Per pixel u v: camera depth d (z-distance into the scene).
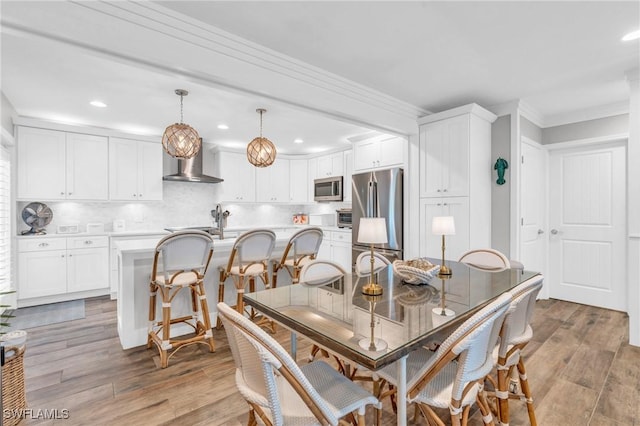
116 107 3.57
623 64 2.68
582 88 3.20
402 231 3.99
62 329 3.21
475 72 2.83
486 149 3.62
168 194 5.38
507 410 1.57
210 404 1.97
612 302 3.77
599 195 3.86
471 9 1.94
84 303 4.11
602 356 2.58
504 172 3.57
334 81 2.85
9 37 2.14
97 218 4.77
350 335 1.25
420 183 3.82
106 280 4.44
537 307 3.86
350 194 5.48
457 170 3.44
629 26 2.13
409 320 1.39
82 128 4.30
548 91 3.27
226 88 2.33
